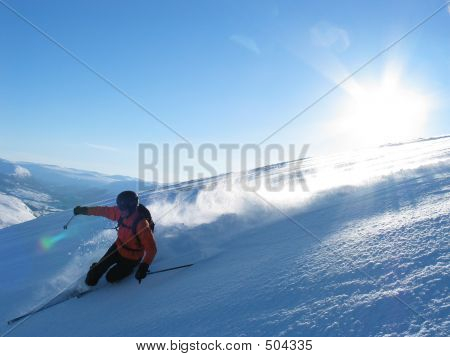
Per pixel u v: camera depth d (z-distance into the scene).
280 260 3.59
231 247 4.86
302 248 3.80
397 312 2.07
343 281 2.65
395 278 2.48
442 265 2.47
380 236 3.44
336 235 3.96
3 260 6.73
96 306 3.77
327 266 3.03
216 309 2.82
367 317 2.11
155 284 4.11
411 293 2.23
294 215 5.90
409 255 2.79
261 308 2.61
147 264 4.26
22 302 4.24
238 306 2.75
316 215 5.46
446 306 1.99
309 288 2.70
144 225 4.42
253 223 6.04
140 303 3.53
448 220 3.36
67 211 15.55
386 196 5.49
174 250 5.34
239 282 3.29
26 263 6.05
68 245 7.14
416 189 5.49
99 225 8.90
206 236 5.69
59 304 4.06
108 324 3.15
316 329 2.14
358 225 4.13
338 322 2.14
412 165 8.97
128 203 4.43
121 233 4.51
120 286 4.34
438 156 11.30
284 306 2.53
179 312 2.97
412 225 3.50
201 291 3.37
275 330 2.24
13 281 5.07
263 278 3.19
